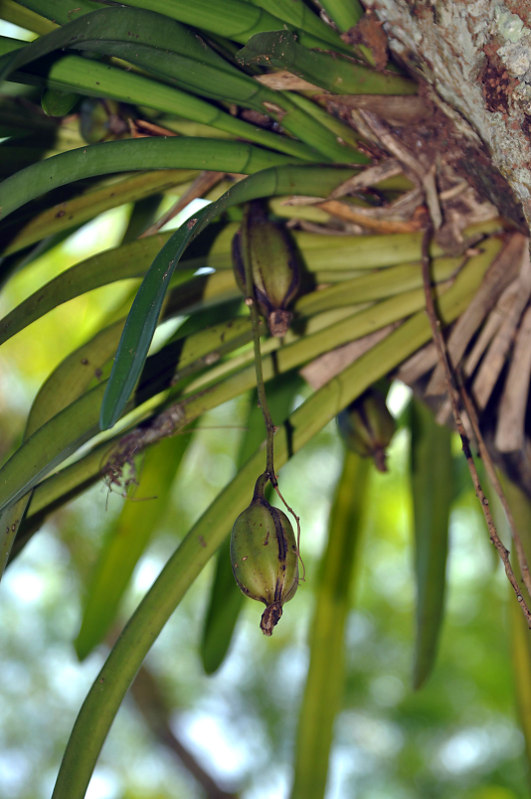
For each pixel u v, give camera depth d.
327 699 1.32
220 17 0.97
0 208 0.93
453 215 1.05
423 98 1.01
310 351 1.05
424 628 1.29
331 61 0.98
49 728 3.54
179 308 1.09
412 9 0.97
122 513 1.36
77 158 0.95
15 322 0.98
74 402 0.98
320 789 1.28
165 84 1.01
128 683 0.99
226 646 1.35
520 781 3.06
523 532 1.16
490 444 1.12
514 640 1.23
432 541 1.30
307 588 3.42
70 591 3.49
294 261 1.02
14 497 0.96
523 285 1.06
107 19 0.93
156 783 3.63
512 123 0.95
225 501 1.00
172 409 1.04
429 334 1.05
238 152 1.01
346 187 1.03
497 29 0.94
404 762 3.27
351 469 1.39
